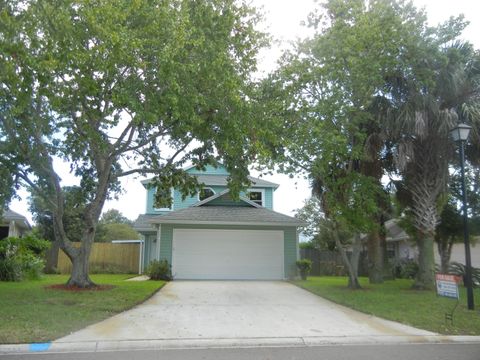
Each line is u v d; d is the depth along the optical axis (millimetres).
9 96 11680
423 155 16234
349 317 10797
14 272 16938
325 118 14867
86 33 10180
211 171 28375
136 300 12180
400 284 18297
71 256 14633
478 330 9492
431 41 15227
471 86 15508
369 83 14891
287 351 7785
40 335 8078
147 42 10547
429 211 16422
